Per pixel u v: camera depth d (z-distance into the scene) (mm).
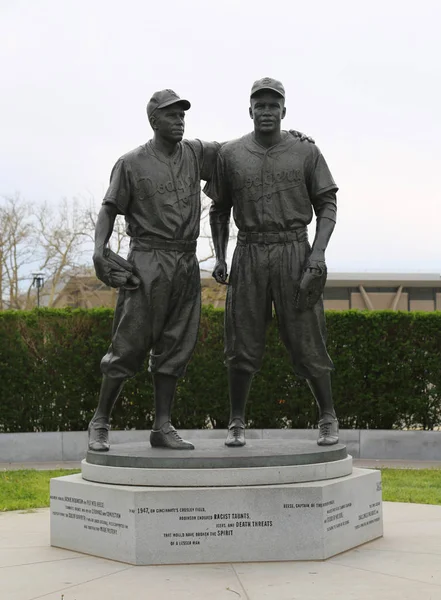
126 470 5254
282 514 5074
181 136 5777
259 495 5059
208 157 6148
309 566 4965
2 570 4977
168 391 5902
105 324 12000
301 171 6016
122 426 12055
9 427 11727
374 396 12070
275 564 5000
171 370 5832
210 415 12109
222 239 6504
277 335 12133
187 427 12117
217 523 5031
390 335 12062
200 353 12094
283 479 5215
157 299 5730
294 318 6020
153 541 5004
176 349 5852
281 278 6000
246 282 6090
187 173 5859
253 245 6074
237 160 6082
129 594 4418
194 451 5543
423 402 11984
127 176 5754
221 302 28703
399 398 12016
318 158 6094
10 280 31672
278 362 12062
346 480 5422
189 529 5016
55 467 10883
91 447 5672
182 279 5809
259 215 6012
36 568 5008
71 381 11883
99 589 4520
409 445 11719
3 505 7699
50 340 11859
